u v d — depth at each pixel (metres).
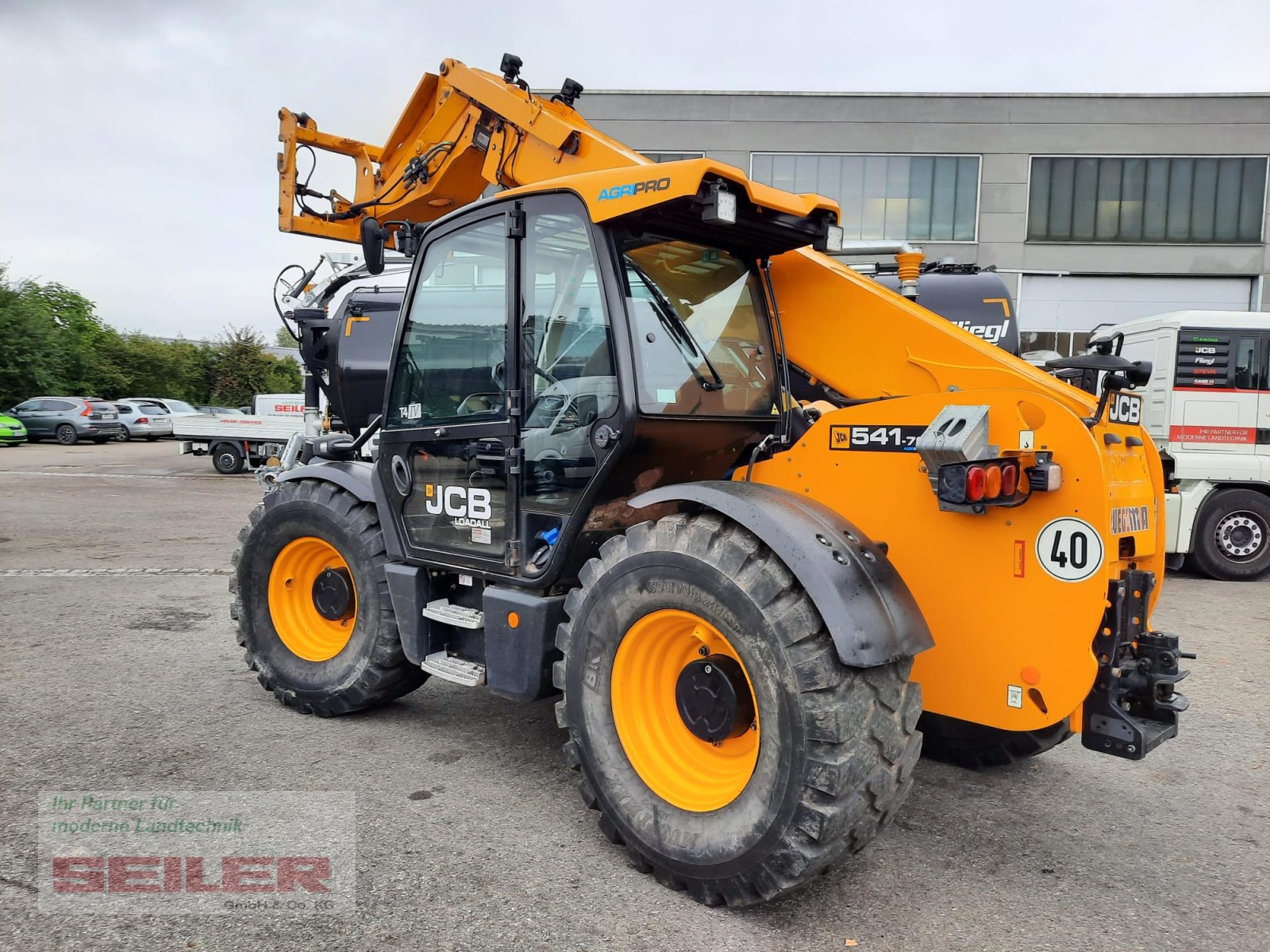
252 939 2.38
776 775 2.38
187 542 9.39
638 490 3.12
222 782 3.41
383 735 3.96
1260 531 8.31
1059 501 2.57
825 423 3.05
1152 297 23.00
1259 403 8.25
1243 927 2.56
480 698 4.53
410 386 3.70
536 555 3.23
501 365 3.30
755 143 23.02
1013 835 3.15
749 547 2.50
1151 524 2.97
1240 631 6.32
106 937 2.38
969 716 2.78
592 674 2.85
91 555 8.58
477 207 3.36
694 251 3.23
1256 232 22.61
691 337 3.16
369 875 2.73
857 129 22.91
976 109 22.73
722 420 3.13
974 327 7.19
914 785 3.62
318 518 4.09
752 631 2.43
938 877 2.83
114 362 43.94
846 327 3.53
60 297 44.12
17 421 26.52
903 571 2.88
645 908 2.57
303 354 7.07
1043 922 2.57
